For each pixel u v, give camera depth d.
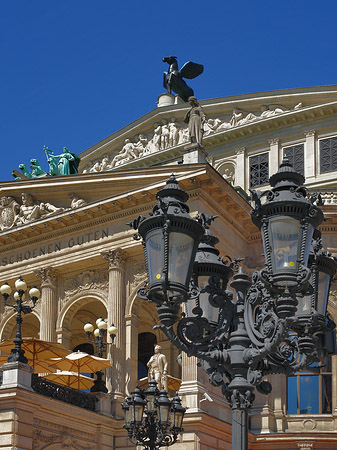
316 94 53.44
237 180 54.62
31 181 44.75
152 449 23.86
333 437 39.84
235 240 41.66
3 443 30.17
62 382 42.78
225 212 40.81
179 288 11.73
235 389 12.46
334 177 51.78
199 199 38.66
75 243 42.66
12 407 30.58
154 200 40.12
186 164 38.69
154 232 11.97
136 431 23.80
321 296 13.80
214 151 56.16
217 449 36.34
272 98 54.38
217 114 56.69
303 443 39.59
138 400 23.78
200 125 40.59
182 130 55.62
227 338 13.25
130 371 39.12
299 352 13.98
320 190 45.16
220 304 13.08
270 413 40.69
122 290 40.62
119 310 40.06
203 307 14.59
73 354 37.16
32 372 32.00
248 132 54.88
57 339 42.09
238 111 55.75
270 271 11.80
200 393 35.84
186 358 36.69
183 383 36.25
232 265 14.75
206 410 36.09
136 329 40.38
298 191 12.04
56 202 44.59
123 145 58.50
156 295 12.05
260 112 55.28
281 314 11.83
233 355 12.73
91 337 48.81
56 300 43.03
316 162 52.75
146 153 56.75
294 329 13.88
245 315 12.88
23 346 36.88
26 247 44.56
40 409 32.12
